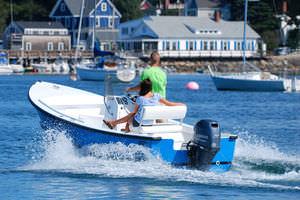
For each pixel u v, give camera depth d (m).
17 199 26.23
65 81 149.00
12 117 60.91
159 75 32.16
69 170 32.12
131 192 27.16
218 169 30.73
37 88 45.81
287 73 136.88
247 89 123.62
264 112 74.19
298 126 58.62
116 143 31.69
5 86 122.00
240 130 54.94
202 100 94.62
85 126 33.47
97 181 29.39
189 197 26.31
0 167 33.66
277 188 28.00
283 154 37.91
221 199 25.98
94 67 149.50
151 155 30.27
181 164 30.62
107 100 35.97
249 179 29.72
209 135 29.06
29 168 33.28
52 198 26.36
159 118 31.45
